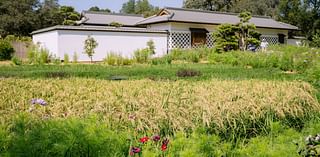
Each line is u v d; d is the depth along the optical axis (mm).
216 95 3412
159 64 12109
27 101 2814
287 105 3336
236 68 9867
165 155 2037
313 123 3266
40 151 1804
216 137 2189
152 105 2875
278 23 24844
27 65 11633
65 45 15414
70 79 4629
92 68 10156
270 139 2553
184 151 1893
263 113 3111
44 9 32500
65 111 2613
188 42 20438
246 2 40719
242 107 3031
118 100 2969
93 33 16156
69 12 32344
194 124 2648
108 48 16734
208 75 7582
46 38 16797
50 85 3814
